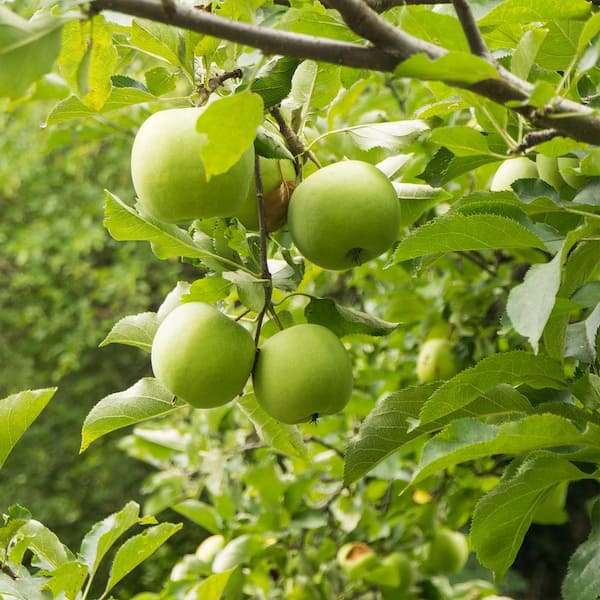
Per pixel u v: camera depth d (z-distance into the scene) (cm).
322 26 171
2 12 120
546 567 862
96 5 123
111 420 186
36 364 1202
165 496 458
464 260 390
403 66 120
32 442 1117
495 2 179
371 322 193
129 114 452
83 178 1155
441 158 217
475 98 144
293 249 258
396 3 169
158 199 155
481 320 361
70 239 1089
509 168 212
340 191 165
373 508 414
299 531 369
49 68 121
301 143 184
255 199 181
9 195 1116
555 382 178
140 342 194
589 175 181
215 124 124
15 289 1191
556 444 157
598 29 131
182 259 196
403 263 309
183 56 165
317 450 423
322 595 365
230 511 392
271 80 164
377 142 195
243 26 123
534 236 155
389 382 402
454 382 170
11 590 175
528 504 176
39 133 977
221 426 413
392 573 363
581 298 167
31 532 189
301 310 306
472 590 423
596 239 153
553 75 184
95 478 1090
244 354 167
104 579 826
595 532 172
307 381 165
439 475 382
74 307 1113
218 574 288
